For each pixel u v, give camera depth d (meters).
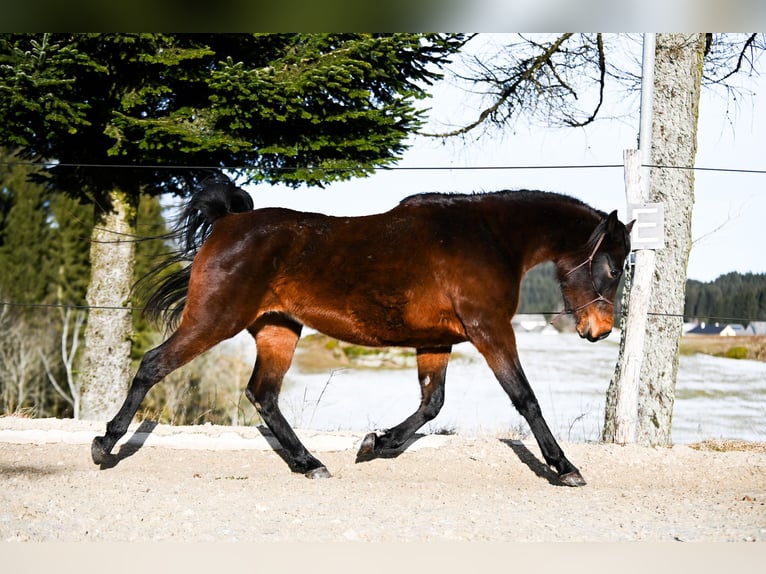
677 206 8.69
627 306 8.12
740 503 6.03
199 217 7.04
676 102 8.70
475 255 6.45
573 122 11.48
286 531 4.97
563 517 5.45
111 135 9.74
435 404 7.00
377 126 10.27
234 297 6.50
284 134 10.12
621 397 8.04
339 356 25.58
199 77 9.66
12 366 27.27
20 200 28.98
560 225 6.76
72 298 29.17
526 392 6.40
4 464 7.22
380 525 5.13
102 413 10.98
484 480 6.94
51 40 9.30
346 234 6.57
